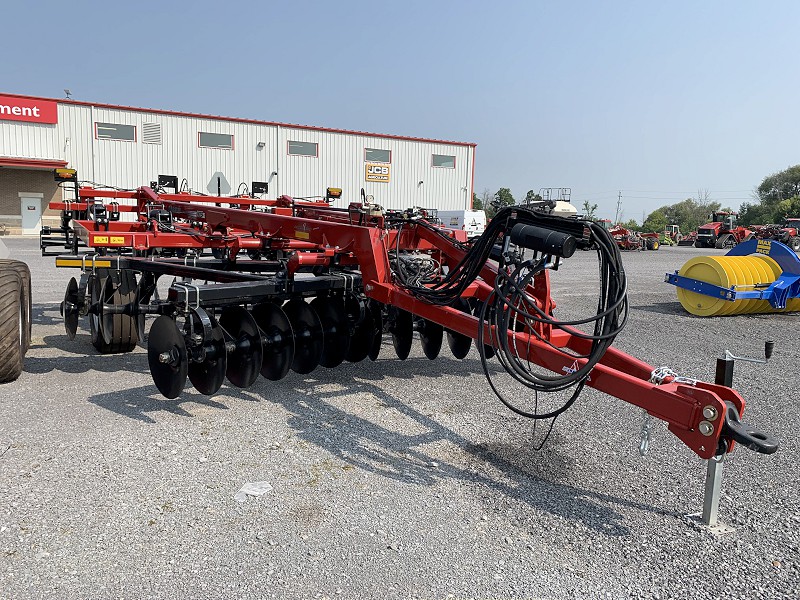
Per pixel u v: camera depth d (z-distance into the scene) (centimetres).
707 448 285
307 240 508
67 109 2719
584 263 2016
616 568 272
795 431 450
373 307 530
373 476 354
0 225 2814
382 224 475
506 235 365
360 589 251
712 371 628
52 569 256
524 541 291
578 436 427
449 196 3625
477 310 583
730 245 3956
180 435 402
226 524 296
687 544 293
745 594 256
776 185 8794
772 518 321
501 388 533
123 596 241
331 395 498
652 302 1147
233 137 3019
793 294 952
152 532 286
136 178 2856
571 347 485
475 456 388
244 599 242
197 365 455
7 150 2656
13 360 486
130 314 532
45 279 1169
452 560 274
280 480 344
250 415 445
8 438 386
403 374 569
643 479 362
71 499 313
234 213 588
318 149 3219
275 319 486
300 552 275
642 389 308
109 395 478
